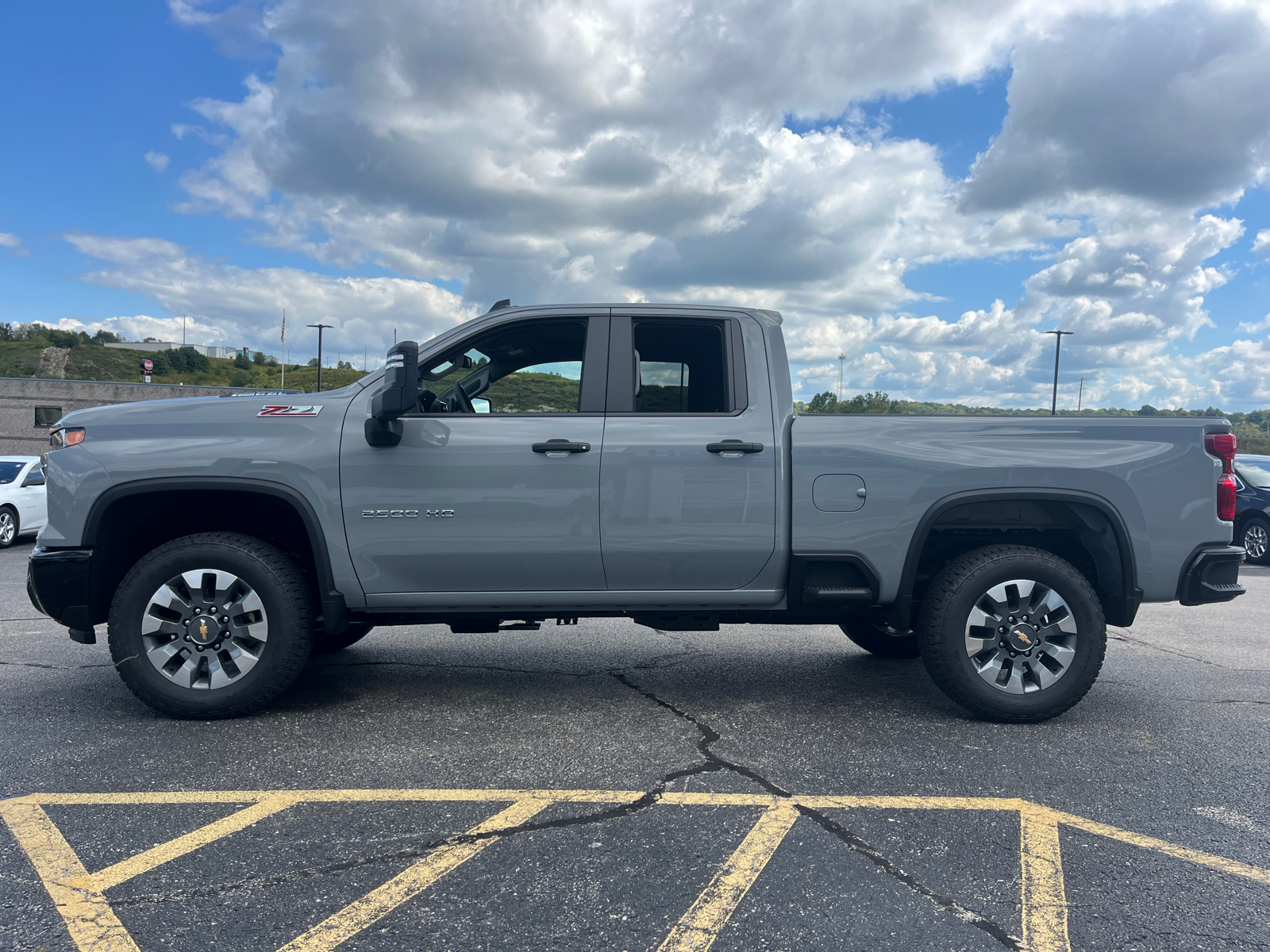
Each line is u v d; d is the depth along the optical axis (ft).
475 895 7.87
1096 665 13.16
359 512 13.01
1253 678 16.69
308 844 8.92
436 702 14.46
